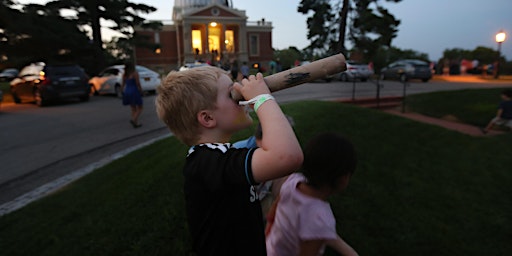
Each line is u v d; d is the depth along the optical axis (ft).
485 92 36.42
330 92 42.29
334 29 36.99
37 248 8.28
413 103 34.65
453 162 14.52
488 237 9.15
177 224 8.40
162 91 3.42
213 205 3.17
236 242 3.27
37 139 20.79
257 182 2.79
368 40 38.55
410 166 13.60
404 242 8.57
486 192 11.87
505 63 81.97
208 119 3.24
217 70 3.40
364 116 20.15
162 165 12.37
